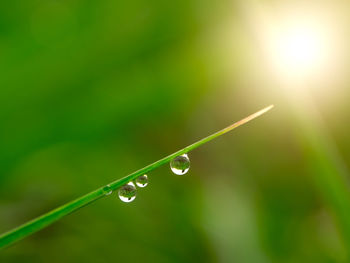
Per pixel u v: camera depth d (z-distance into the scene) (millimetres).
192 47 183
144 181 148
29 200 181
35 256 175
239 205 184
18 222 179
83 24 177
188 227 181
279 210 185
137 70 180
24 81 174
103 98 179
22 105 175
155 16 180
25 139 177
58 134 179
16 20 174
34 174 180
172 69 183
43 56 174
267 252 177
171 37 181
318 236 179
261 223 182
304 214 184
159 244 179
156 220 181
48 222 134
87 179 183
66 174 182
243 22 179
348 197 164
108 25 177
